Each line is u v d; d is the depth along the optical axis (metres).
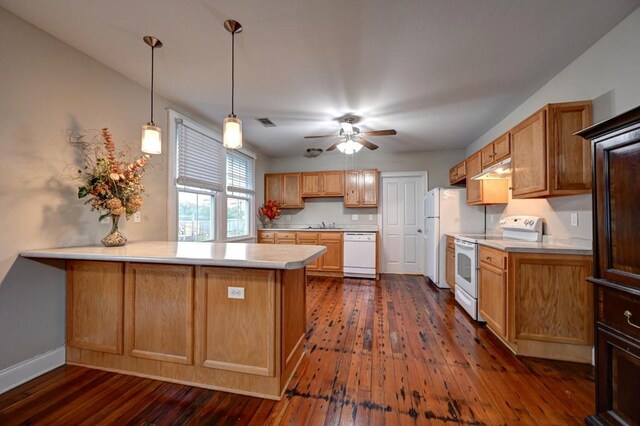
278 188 5.57
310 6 1.66
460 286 3.29
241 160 4.66
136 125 2.62
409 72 2.41
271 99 2.95
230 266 1.62
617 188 1.30
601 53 1.96
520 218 2.91
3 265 1.72
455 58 2.20
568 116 2.09
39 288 1.89
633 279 1.21
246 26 1.84
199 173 3.49
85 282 1.95
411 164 5.28
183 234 3.29
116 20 1.79
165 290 1.81
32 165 1.86
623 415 1.28
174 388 1.76
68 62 2.06
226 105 3.11
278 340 1.65
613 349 1.33
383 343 2.36
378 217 5.42
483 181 3.45
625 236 1.26
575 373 1.91
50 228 1.96
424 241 5.06
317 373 1.91
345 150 3.47
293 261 1.51
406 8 1.67
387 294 3.84
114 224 2.19
